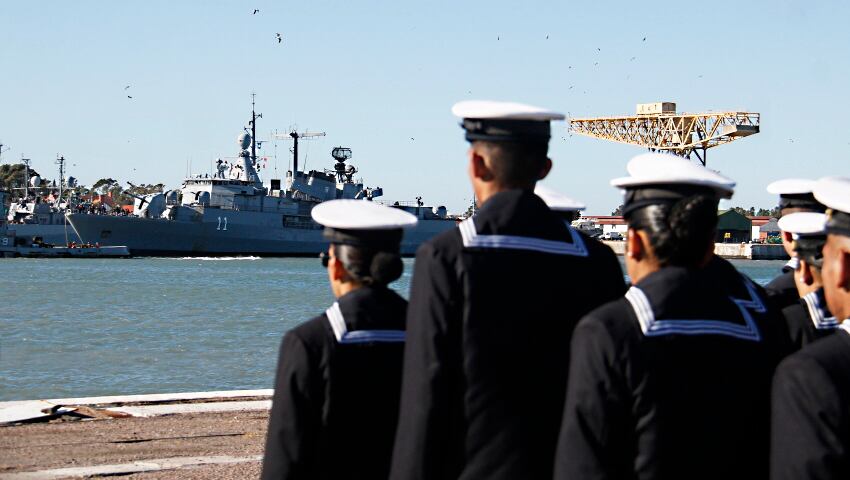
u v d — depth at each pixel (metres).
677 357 4.50
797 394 4.09
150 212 130.38
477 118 5.33
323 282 89.38
